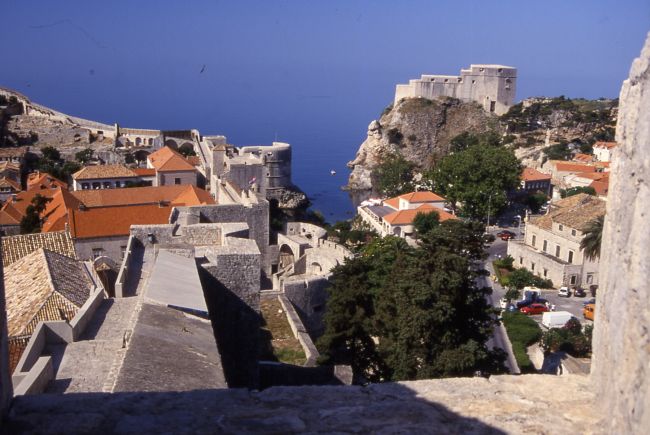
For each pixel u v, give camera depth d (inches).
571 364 1289.4
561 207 2746.1
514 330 1700.3
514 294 2057.1
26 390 531.5
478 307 1051.9
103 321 813.9
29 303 915.4
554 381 296.8
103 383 603.5
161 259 964.6
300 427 265.6
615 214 254.8
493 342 1663.4
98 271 1267.2
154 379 525.0
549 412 270.5
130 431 261.3
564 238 2401.6
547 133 5383.9
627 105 248.8
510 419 267.6
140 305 733.3
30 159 4271.7
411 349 1019.3
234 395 291.4
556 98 6437.0
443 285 983.6
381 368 1245.1
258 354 1036.5
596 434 255.3
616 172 257.6
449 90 6515.8
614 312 249.3
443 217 3334.2
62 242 1266.0
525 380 299.3
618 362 242.4
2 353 264.4
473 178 3661.4
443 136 6264.8
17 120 4904.0
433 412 274.7
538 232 2564.0
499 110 6412.4
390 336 1115.9
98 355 677.9
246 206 2003.0
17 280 1016.9
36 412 272.4
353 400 287.3
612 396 248.7
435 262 1006.4
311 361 1243.8
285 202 4616.1
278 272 2194.9
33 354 654.5
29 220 2324.1
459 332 1020.5
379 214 3508.9
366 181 5984.3
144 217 2367.1
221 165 3516.2
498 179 3629.4
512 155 3786.9
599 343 271.9
